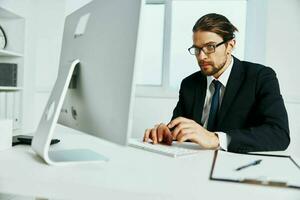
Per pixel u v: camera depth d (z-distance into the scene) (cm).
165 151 76
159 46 256
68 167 57
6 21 243
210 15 132
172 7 248
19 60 245
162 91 247
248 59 239
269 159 69
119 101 53
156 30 256
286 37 213
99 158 65
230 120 121
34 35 249
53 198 47
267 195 42
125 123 52
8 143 76
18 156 67
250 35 238
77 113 70
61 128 127
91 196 45
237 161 66
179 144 92
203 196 42
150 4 255
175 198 42
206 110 135
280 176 52
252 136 87
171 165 61
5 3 219
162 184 46
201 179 50
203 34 127
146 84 260
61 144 87
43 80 250
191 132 84
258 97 121
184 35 250
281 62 213
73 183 46
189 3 248
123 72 53
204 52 129
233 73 129
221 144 85
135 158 69
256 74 126
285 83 213
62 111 79
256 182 47
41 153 60
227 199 43
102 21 62
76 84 69
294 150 213
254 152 84
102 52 59
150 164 62
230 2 245
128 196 43
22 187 48
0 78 220
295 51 212
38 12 248
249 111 121
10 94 222
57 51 247
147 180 49
